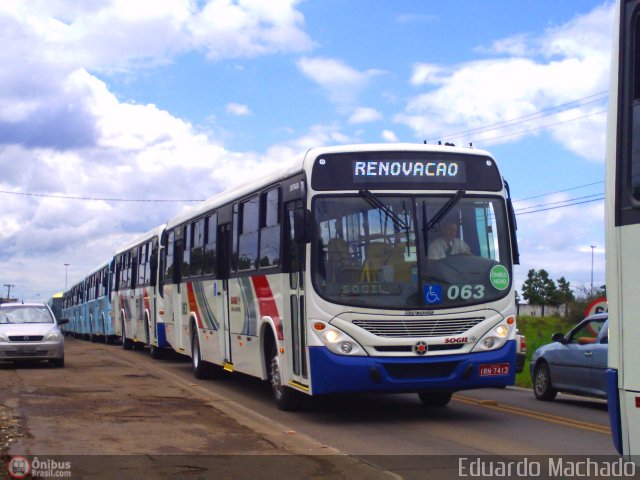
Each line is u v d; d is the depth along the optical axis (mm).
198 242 19359
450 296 11773
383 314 11578
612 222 6035
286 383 12867
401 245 11828
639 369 5711
